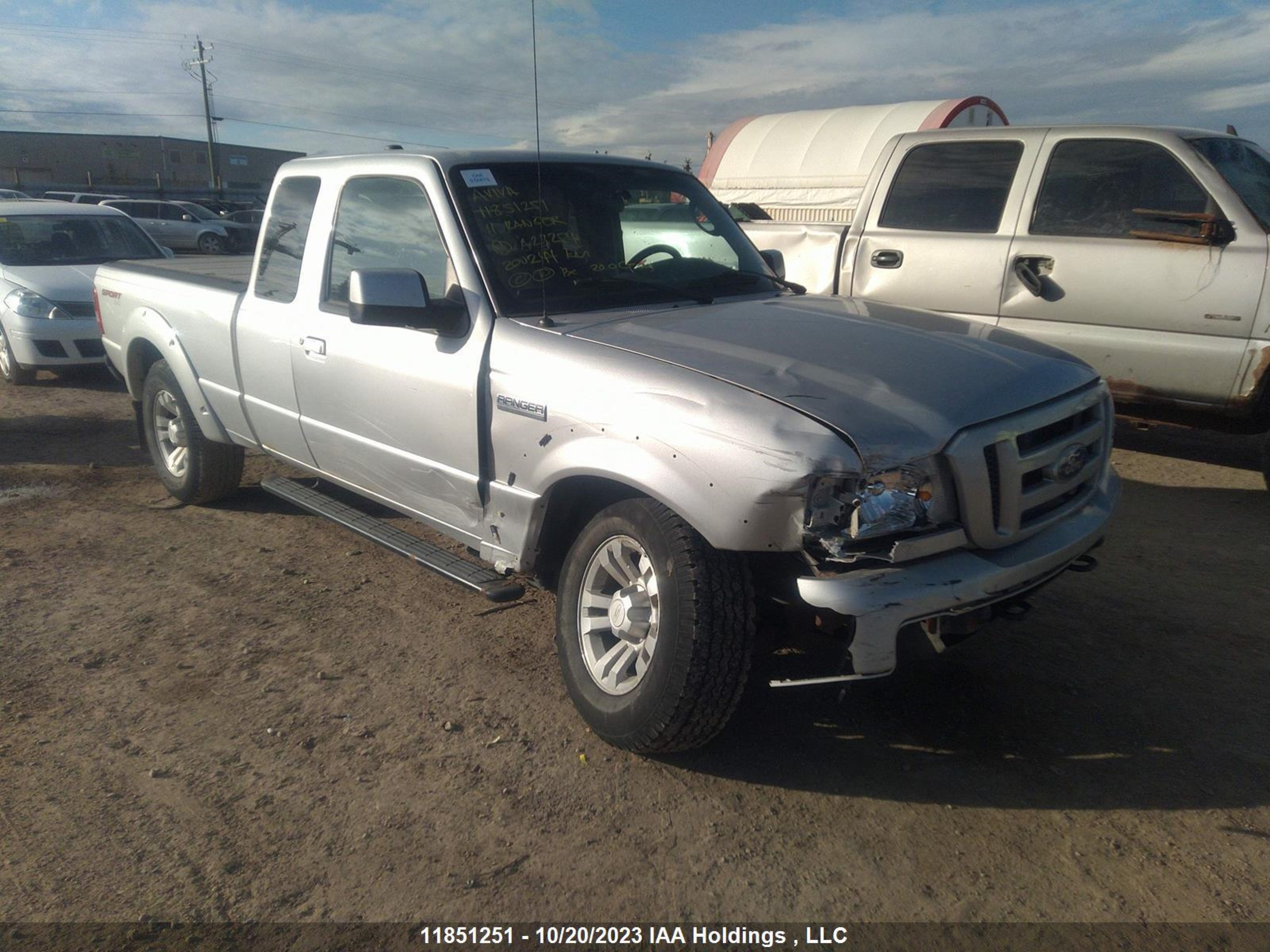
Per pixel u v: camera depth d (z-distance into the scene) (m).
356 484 4.32
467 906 2.58
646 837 2.85
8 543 5.23
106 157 68.75
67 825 2.91
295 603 4.47
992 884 2.65
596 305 3.69
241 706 3.58
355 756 3.26
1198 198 5.53
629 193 4.23
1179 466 6.52
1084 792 3.04
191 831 2.88
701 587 2.85
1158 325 5.61
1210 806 2.97
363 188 4.14
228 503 5.91
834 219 12.78
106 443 7.36
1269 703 3.54
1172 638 4.04
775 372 2.94
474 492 3.60
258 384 4.69
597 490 3.35
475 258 3.61
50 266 9.70
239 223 29.95
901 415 2.77
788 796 3.03
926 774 3.15
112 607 4.43
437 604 4.45
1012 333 3.81
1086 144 5.96
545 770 3.17
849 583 2.61
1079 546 3.15
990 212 6.29
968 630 2.85
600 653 3.30
